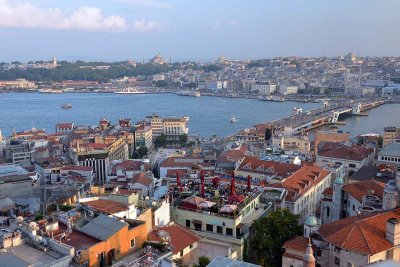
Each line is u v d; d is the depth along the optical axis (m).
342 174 197.12
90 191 131.50
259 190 133.00
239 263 71.69
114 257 76.69
